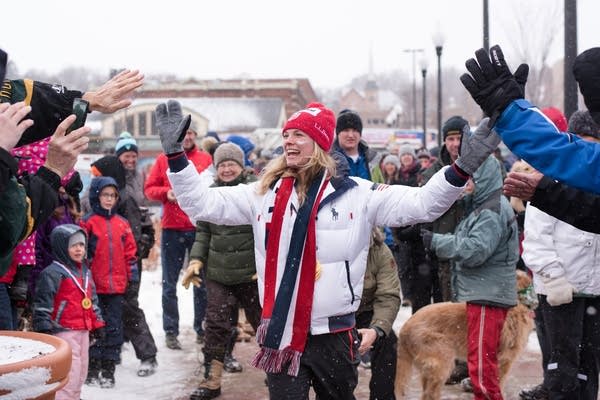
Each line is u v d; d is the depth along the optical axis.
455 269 5.57
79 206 6.05
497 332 5.35
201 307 8.21
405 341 5.62
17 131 2.59
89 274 5.81
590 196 3.32
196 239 6.51
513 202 7.25
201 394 6.20
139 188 8.24
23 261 4.95
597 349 5.21
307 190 3.62
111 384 6.48
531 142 2.89
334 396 3.70
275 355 3.54
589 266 5.04
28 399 2.43
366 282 5.09
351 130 6.58
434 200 3.46
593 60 3.07
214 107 50.25
